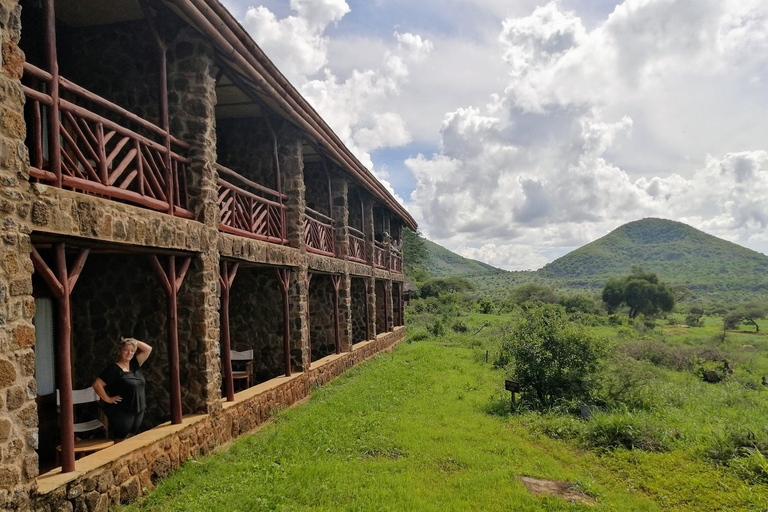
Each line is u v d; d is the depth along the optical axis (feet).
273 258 30.89
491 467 21.61
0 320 12.53
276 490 17.61
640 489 19.98
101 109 25.27
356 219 58.54
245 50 23.54
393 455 23.12
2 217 12.72
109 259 25.41
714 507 18.04
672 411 32.17
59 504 14.16
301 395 34.40
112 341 24.99
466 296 197.98
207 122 23.66
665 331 128.77
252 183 29.63
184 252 21.98
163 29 23.68
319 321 48.49
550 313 36.55
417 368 48.85
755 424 29.04
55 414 22.08
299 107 30.91
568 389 33.22
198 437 21.84
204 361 22.90
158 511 16.42
